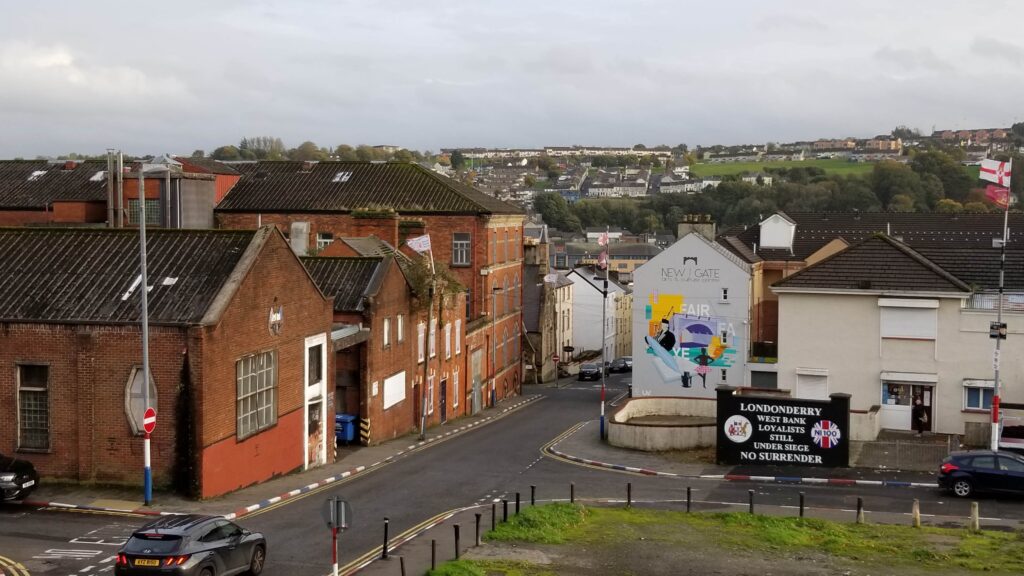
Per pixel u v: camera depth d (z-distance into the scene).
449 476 37.12
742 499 33.41
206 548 20.98
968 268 47.78
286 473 36.12
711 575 23.77
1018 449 39.78
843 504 32.75
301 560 24.17
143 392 30.23
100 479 30.97
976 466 33.59
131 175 59.56
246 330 32.84
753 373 62.59
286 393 36.06
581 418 59.47
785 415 39.31
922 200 190.38
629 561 24.72
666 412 50.19
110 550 24.59
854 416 41.50
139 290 32.44
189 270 33.22
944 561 25.09
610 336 115.06
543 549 25.62
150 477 29.67
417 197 70.50
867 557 25.52
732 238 72.19
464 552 25.05
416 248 50.97
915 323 44.41
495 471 38.44
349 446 44.28
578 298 112.62
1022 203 174.25
